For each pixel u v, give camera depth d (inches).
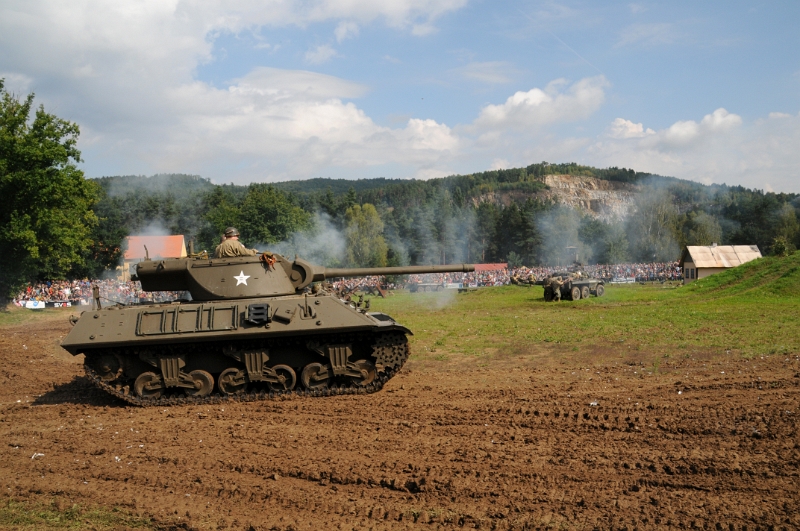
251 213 2459.4
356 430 449.1
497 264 3902.6
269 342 573.0
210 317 561.3
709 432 403.2
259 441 428.5
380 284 2426.2
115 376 571.5
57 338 1128.8
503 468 355.6
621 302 1507.1
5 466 395.2
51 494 347.6
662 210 4520.2
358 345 588.4
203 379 571.2
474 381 615.8
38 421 514.0
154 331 555.2
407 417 478.9
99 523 309.7
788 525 275.4
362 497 327.6
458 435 425.4
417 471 356.2
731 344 738.2
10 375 730.2
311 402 546.0
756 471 335.3
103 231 2635.3
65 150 1657.2
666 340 792.3
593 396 520.7
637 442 392.2
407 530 290.5
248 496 334.3
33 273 1849.2
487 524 290.7
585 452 377.1
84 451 420.2
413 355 782.5
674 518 287.0
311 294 604.1
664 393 520.4
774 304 1196.5
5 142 1576.0
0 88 1630.2
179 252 2765.7
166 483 356.2
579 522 287.6
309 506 319.0
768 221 4183.1
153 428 476.1
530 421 450.0
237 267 604.1
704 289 1535.4
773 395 491.8
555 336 879.1
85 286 2146.9
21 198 1624.0
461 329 1016.2
